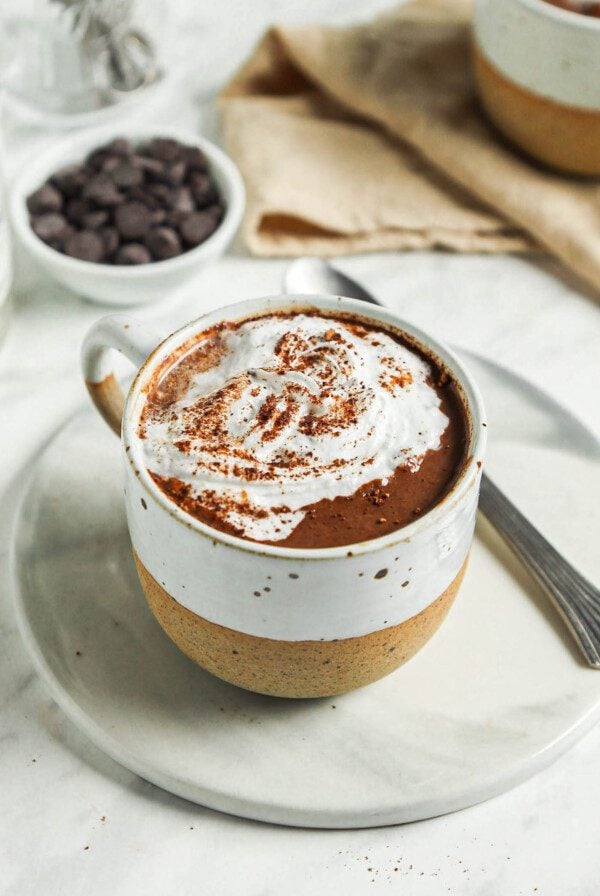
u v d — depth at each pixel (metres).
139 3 0.75
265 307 0.52
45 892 0.48
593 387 0.64
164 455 0.48
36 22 0.73
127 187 0.67
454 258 0.70
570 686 0.52
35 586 0.54
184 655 0.52
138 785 0.50
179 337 0.51
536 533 0.55
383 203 0.70
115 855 0.48
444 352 0.51
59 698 0.51
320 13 0.82
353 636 0.48
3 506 0.58
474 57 0.71
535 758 0.49
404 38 0.75
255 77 0.76
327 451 0.48
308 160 0.71
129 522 0.50
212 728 0.50
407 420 0.49
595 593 0.53
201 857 0.48
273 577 0.46
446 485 0.48
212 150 0.69
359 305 0.52
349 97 0.73
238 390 0.49
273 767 0.49
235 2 0.82
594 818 0.50
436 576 0.48
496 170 0.70
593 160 0.69
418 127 0.71
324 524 0.47
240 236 0.70
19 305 0.67
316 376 0.50
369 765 0.49
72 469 0.58
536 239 0.70
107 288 0.65
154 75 0.77
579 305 0.68
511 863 0.49
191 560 0.47
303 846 0.49
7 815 0.49
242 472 0.48
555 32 0.64
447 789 0.49
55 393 0.63
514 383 0.61
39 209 0.67
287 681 0.49
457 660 0.52
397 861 0.48
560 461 0.58
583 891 0.48
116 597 0.54
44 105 0.75
